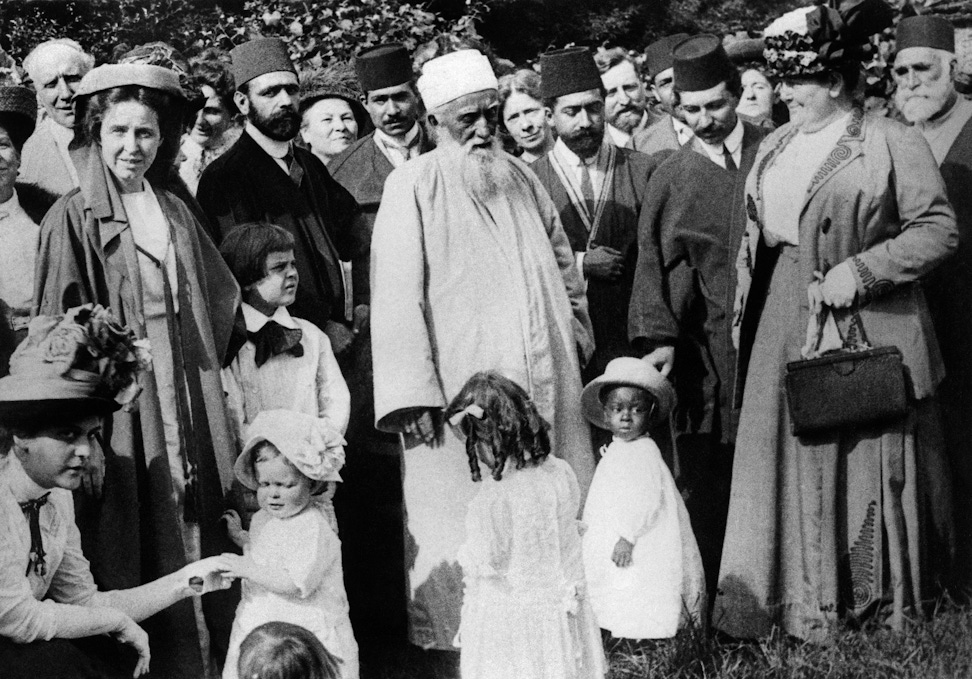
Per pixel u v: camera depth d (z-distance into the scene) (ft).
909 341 20.61
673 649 19.88
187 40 25.73
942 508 21.02
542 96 22.45
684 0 28.78
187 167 22.34
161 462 18.02
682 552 20.49
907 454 20.52
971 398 22.03
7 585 15.98
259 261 19.06
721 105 21.75
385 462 21.61
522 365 19.90
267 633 14.57
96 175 18.04
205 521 18.33
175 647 18.07
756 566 20.70
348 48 26.55
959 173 22.82
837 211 20.43
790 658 19.77
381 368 19.76
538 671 16.66
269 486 17.69
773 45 20.71
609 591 20.26
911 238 20.34
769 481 20.71
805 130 20.81
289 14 26.55
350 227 22.13
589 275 21.77
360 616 21.33
